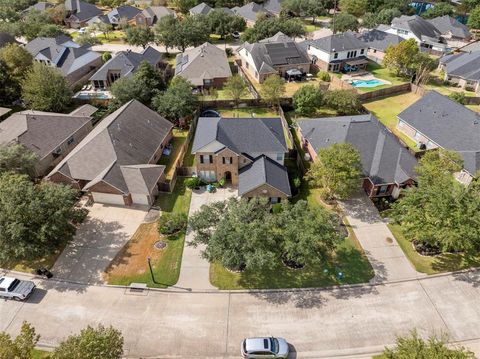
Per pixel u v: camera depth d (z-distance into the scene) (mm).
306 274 35875
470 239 34000
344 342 29984
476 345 29812
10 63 66500
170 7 143875
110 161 45406
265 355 28125
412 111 59375
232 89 66812
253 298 33594
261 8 126500
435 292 34219
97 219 42312
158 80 67438
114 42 109688
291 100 68375
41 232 33844
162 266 36688
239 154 46188
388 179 44688
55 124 53938
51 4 132125
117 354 25500
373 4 130250
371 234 40562
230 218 33969
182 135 60031
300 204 35219
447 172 41656
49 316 31922
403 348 23531
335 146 43531
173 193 46750
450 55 86562
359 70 88438
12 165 43719
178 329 30906
